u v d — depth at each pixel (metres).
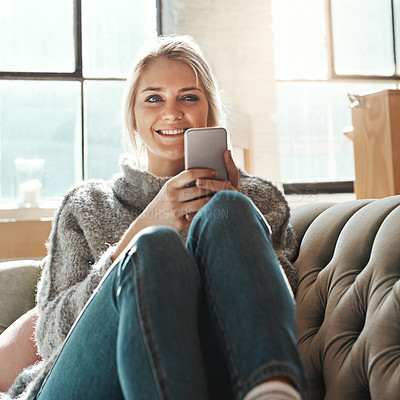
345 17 4.47
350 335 1.14
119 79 3.74
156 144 1.55
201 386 0.74
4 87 3.60
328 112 4.43
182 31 3.93
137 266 0.84
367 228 1.24
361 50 4.49
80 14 3.74
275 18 4.39
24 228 2.96
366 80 4.49
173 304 0.79
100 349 0.96
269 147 4.05
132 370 0.78
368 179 2.70
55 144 3.64
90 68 3.74
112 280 0.95
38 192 3.51
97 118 3.70
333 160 4.43
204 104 1.57
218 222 0.89
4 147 3.59
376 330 1.04
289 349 0.75
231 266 0.84
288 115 4.38
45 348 1.35
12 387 1.41
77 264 1.44
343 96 4.46
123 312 0.84
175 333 0.77
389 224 1.17
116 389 0.96
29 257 2.96
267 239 0.92
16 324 1.62
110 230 1.49
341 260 1.26
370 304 1.09
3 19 3.64
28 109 3.63
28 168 3.60
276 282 0.83
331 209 1.48
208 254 0.87
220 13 4.01
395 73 4.54
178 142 1.54
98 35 3.77
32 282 1.83
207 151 1.26
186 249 0.88
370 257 1.18
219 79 4.00
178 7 3.92
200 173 1.24
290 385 0.72
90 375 0.97
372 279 1.12
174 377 0.74
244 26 4.05
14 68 3.63
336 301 1.20
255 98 4.05
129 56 3.81
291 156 4.36
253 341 0.75
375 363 1.01
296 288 1.38
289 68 4.40
